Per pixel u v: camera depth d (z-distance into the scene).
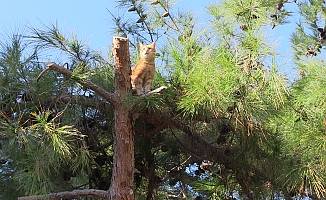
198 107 5.32
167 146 6.31
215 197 6.84
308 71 5.85
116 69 5.20
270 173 6.14
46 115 4.81
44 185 4.77
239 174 6.30
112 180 5.08
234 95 5.38
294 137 5.57
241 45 5.34
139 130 5.85
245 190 6.36
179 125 5.82
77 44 5.43
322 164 5.47
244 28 5.48
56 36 5.36
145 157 6.27
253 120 5.64
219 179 6.80
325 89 5.35
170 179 6.75
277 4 6.44
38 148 4.78
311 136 5.36
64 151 4.94
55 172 5.45
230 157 6.26
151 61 5.74
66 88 5.33
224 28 5.63
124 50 5.17
